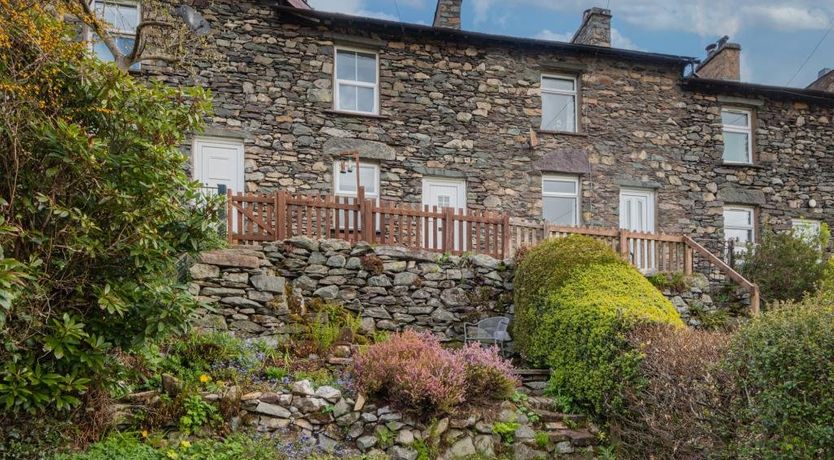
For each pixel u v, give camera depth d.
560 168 13.03
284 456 5.45
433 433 5.88
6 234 4.31
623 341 6.19
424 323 8.45
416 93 12.41
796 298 11.17
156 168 5.14
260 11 11.65
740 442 4.88
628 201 13.60
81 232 4.76
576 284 7.55
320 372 6.53
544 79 13.51
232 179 11.32
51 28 5.01
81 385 4.59
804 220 14.40
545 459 6.12
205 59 11.20
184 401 5.58
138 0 10.77
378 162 12.14
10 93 4.61
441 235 9.31
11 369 4.35
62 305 4.85
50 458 4.68
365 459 5.57
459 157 12.52
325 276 8.26
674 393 5.41
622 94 13.62
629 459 5.94
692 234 13.69
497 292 8.84
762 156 14.39
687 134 13.93
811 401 4.36
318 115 11.82
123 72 5.36
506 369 6.65
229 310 7.45
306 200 8.70
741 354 4.98
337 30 12.01
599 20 13.92
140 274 5.15
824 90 15.95
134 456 4.84
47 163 4.66
